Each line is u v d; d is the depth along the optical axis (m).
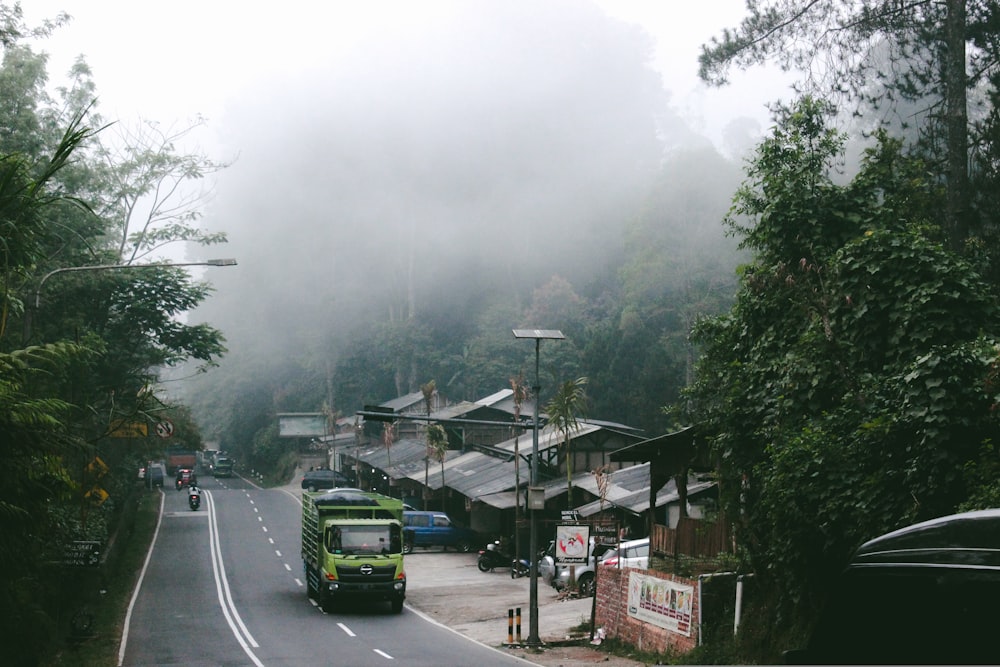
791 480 16.11
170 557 46.22
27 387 16.22
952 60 20.81
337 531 31.25
